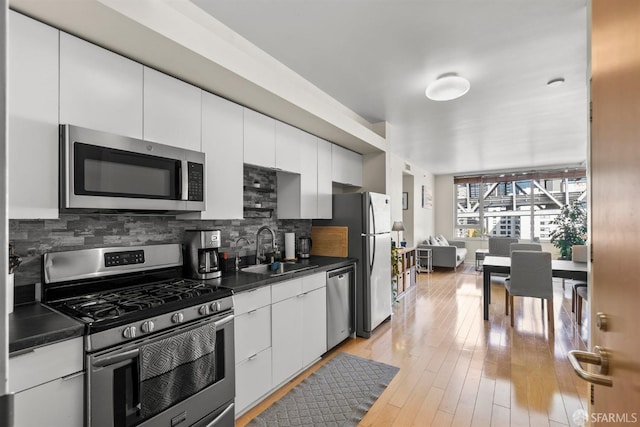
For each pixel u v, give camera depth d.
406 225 7.59
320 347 2.85
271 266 3.03
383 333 3.57
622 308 0.66
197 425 1.67
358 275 3.51
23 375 1.11
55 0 1.27
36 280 1.61
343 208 3.61
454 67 2.69
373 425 1.98
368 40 2.28
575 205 6.97
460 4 1.91
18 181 1.33
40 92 1.39
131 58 1.75
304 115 2.69
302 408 2.16
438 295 5.29
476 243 8.93
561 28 2.14
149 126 1.80
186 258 2.25
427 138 5.02
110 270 1.85
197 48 1.70
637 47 0.58
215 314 1.81
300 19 2.03
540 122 4.20
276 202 3.26
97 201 1.54
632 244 0.61
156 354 1.48
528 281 3.66
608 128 0.73
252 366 2.12
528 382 2.48
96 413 1.28
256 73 2.09
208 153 2.14
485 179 8.77
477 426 1.96
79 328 1.25
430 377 2.56
